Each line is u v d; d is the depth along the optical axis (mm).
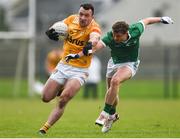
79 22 31578
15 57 107625
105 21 171000
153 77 128000
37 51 98688
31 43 77000
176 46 120875
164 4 168375
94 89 76312
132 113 51125
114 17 171500
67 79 31875
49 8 141625
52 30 31953
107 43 31781
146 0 170000
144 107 59438
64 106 31719
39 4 140000
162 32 168375
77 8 145625
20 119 44562
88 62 31938
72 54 30797
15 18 91438
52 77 31953
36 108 57938
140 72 127750
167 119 44312
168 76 91062
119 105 62812
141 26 32469
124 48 32156
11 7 84750
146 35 169125
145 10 170250
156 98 79625
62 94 31312
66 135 32031
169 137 31016
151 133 33469
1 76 110812
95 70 75500
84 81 31891
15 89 89562
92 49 30797
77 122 41750
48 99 32094
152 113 51062
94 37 31016
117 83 31719
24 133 33375
